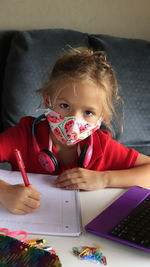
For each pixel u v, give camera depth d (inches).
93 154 43.6
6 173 38.0
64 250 23.9
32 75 65.8
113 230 26.1
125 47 73.7
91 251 23.7
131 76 71.7
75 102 36.6
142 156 44.7
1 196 30.5
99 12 81.0
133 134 71.0
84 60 39.0
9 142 43.5
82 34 73.8
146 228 26.3
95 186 35.5
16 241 22.9
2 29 77.7
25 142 43.9
